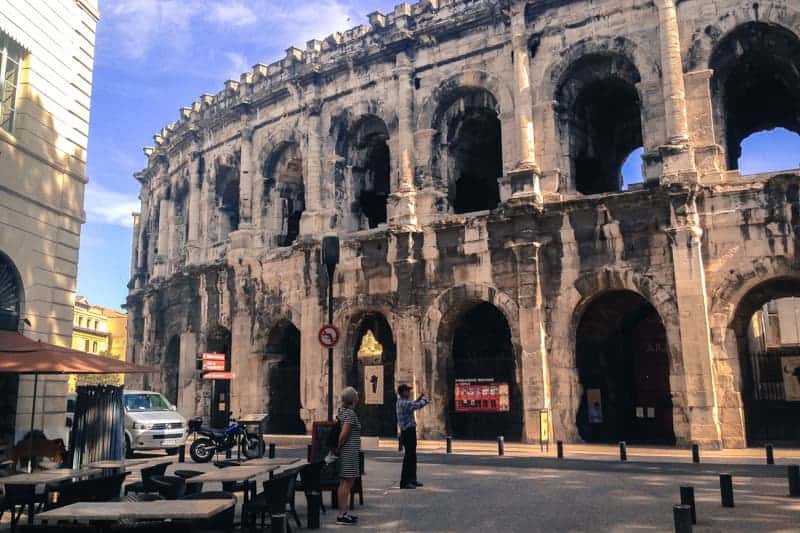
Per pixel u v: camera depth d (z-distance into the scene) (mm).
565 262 31219
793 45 29547
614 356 34125
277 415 41156
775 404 32812
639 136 40156
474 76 35375
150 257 57406
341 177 39969
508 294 32312
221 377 37844
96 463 16984
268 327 40875
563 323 30953
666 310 28828
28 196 24078
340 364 37094
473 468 22578
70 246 26281
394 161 37094
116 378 85688
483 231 33375
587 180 36562
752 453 25766
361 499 16203
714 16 29922
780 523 13484
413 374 34156
